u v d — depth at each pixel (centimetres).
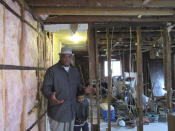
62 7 284
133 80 653
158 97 677
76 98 311
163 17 355
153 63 760
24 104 223
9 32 181
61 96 280
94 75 402
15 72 194
